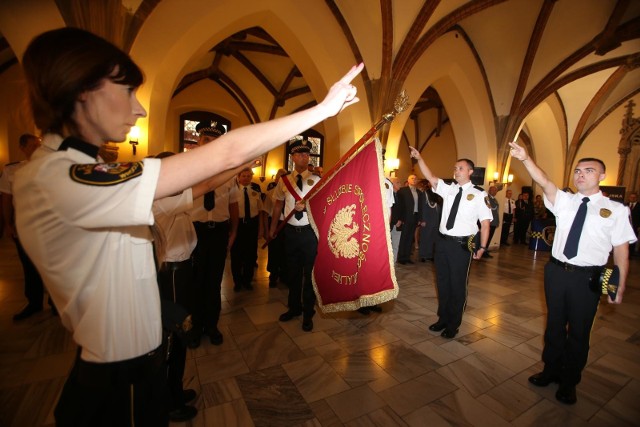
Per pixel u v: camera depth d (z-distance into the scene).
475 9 6.30
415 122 16.03
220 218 2.66
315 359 2.52
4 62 7.11
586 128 11.92
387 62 6.18
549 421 1.95
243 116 11.95
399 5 5.73
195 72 10.33
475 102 8.30
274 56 10.02
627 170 11.03
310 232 3.01
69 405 0.70
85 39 0.59
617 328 3.42
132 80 0.65
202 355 2.52
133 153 4.28
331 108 0.68
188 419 1.84
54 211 0.54
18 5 3.46
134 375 0.70
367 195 1.85
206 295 2.67
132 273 0.70
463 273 2.93
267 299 3.79
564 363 2.16
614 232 2.00
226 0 4.62
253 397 2.05
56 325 2.84
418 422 1.89
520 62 8.06
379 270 1.80
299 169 3.17
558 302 2.18
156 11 4.20
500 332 3.16
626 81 10.36
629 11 6.93
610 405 2.12
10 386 2.03
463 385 2.27
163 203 1.24
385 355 2.63
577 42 7.77
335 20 5.78
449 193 3.09
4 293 3.56
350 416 1.92
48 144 0.62
